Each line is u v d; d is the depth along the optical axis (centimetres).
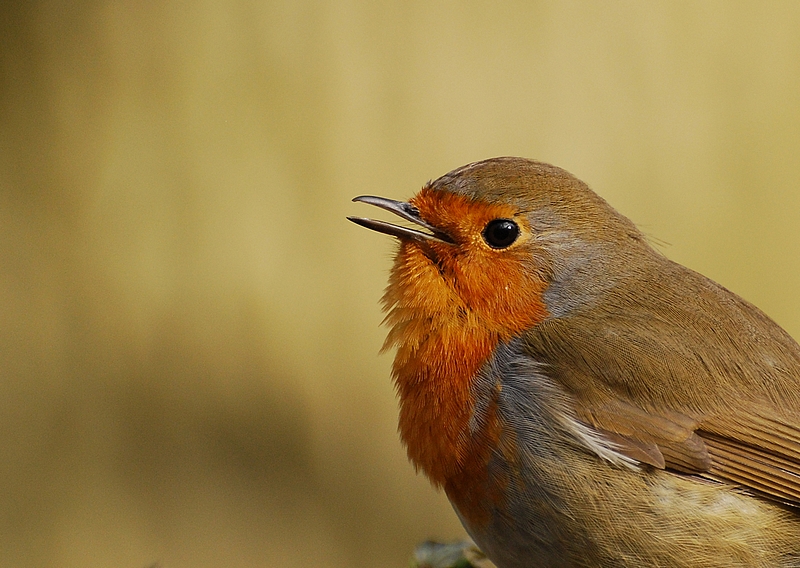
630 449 716
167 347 1266
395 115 1271
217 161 1276
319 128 1270
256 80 1280
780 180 1302
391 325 789
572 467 716
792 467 722
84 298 1273
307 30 1280
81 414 1260
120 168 1286
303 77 1277
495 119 1277
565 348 742
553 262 764
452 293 761
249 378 1258
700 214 1296
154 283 1271
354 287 1258
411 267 773
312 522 1238
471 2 1286
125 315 1271
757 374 738
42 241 1282
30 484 1245
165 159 1282
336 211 1261
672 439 720
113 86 1294
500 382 737
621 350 739
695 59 1305
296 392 1255
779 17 1315
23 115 1294
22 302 1275
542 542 726
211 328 1265
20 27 1295
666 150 1296
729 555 716
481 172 776
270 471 1246
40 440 1255
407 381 764
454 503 749
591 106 1291
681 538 714
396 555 1232
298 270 1262
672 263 801
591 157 1286
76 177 1286
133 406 1261
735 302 773
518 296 760
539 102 1286
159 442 1254
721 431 725
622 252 782
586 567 725
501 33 1288
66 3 1296
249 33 1284
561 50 1292
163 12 1296
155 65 1294
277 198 1267
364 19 1279
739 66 1309
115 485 1250
